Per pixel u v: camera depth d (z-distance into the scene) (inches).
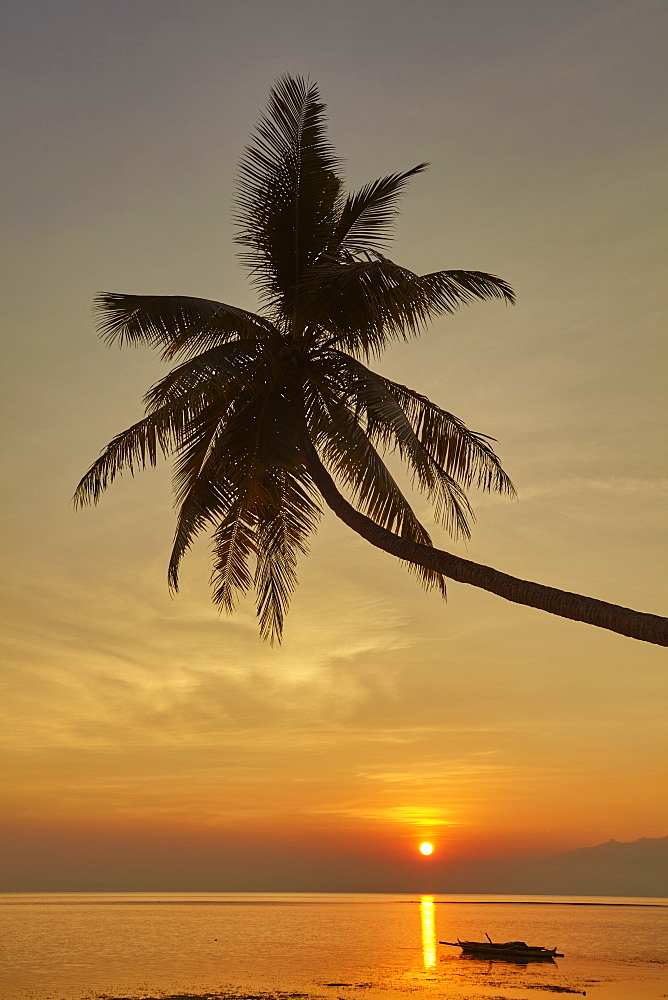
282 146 580.4
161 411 506.6
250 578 647.1
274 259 590.9
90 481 552.4
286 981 1553.9
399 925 3937.0
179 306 554.3
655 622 338.3
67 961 1941.4
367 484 538.6
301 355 546.3
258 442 510.9
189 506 585.0
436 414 561.6
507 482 563.8
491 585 401.7
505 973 1733.5
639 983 1566.2
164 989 1427.2
